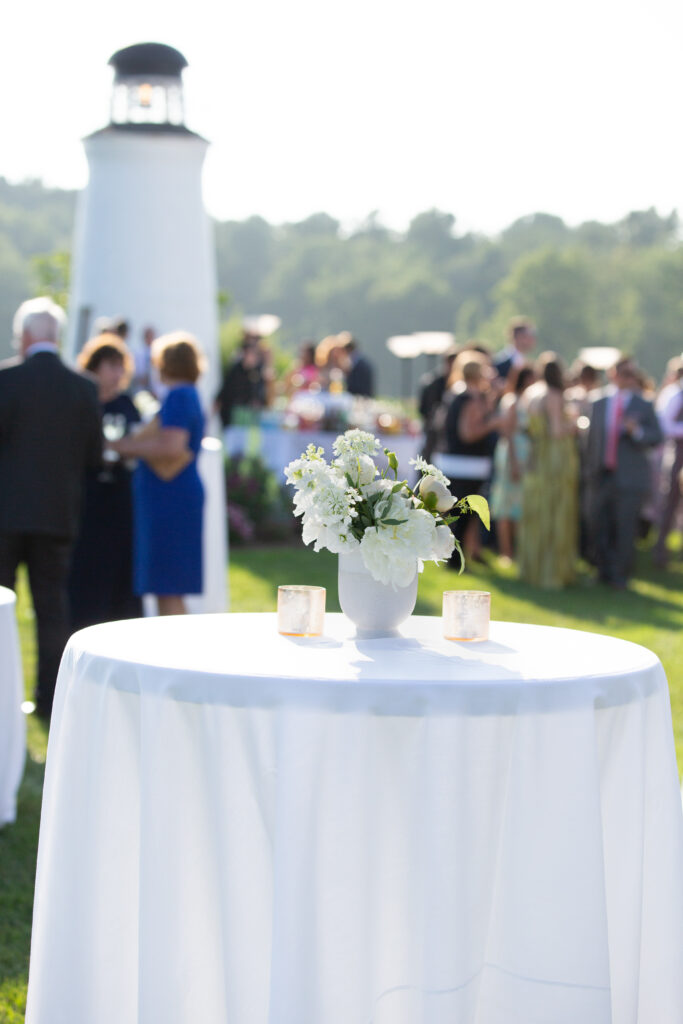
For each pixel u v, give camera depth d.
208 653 2.39
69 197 85.00
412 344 19.66
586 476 9.97
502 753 2.16
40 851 2.46
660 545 11.16
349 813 2.10
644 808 2.36
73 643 2.51
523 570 9.58
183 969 2.22
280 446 12.61
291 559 10.65
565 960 2.15
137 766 2.30
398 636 2.65
